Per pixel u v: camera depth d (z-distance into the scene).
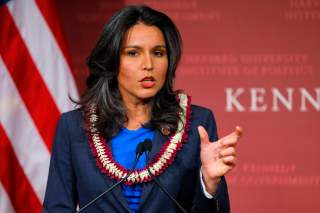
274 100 11.23
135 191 6.04
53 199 6.35
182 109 6.46
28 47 9.32
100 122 6.38
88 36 11.33
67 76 9.41
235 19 11.30
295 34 11.27
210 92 11.30
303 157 11.18
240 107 11.25
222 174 5.60
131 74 6.20
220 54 11.30
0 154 9.08
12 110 9.19
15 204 9.08
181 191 6.17
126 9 6.32
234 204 11.20
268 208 11.18
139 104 6.46
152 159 6.12
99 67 6.50
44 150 9.19
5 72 9.20
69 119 6.61
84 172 6.20
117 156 6.21
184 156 6.20
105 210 6.02
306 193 11.17
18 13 9.35
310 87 11.22
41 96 9.28
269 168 11.20
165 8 11.37
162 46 6.26
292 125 11.20
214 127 6.54
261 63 11.27
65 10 11.36
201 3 11.33
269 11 11.29
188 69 11.32
